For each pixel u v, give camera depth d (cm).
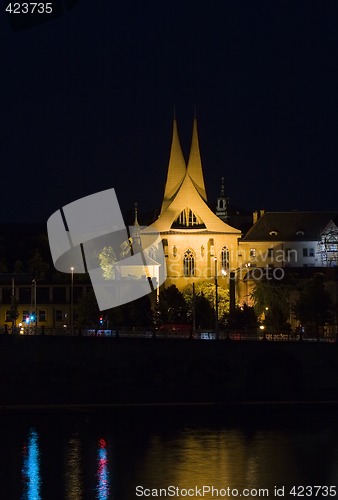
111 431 18200
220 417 19525
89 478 14775
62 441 17338
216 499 13662
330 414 19675
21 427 18750
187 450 16450
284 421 18925
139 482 14525
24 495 13950
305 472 14988
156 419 19450
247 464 15512
